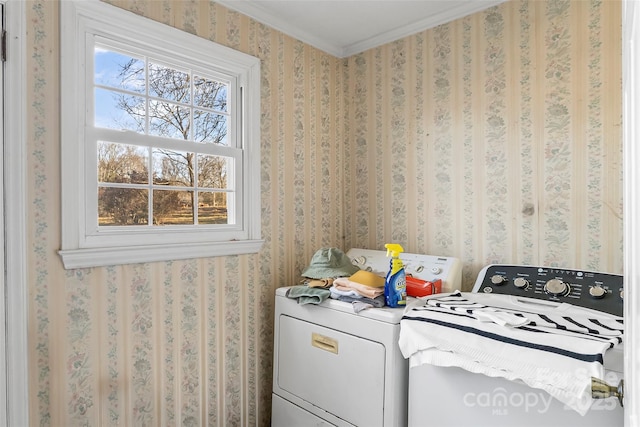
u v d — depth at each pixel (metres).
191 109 1.81
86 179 1.47
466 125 1.99
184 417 1.75
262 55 2.05
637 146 0.48
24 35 1.32
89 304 1.47
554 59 1.73
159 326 1.67
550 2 1.74
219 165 1.92
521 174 1.82
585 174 1.65
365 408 1.52
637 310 0.50
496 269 1.71
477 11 1.95
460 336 1.25
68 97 1.41
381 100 2.34
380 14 2.06
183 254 1.72
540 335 1.12
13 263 1.30
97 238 1.49
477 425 1.21
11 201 1.29
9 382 1.29
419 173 2.17
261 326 2.05
